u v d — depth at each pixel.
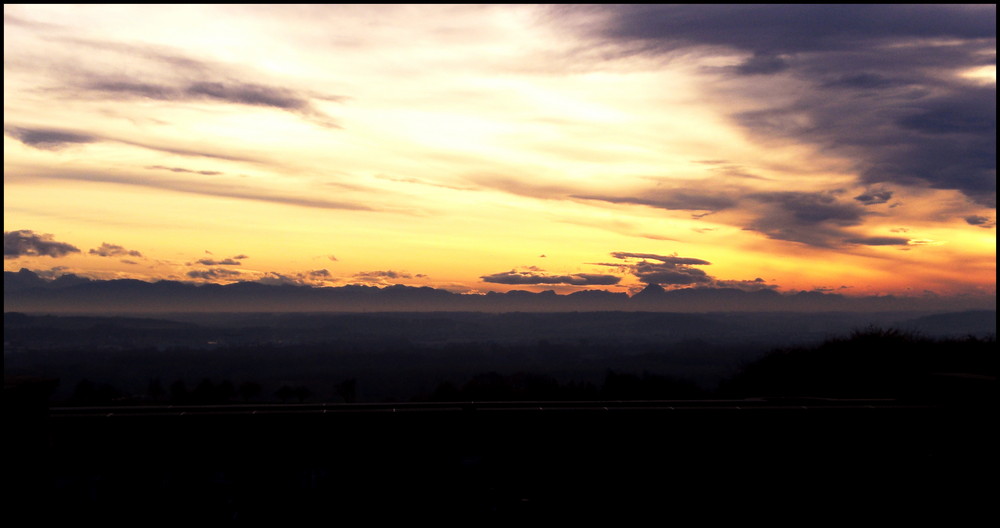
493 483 4.53
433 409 4.57
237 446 4.38
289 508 4.38
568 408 4.66
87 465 4.26
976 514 4.48
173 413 4.39
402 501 4.45
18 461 3.83
